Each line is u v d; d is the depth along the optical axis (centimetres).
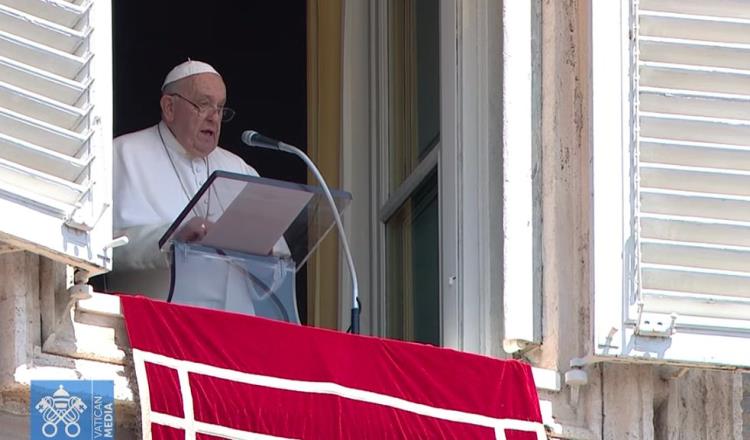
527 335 2653
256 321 2441
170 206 3048
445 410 2500
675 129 2606
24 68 2344
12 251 2341
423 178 3003
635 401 2609
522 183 2703
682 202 2583
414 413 2483
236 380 2400
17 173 2308
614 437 2598
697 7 2647
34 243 2291
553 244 2659
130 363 2388
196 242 2573
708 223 2575
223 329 2420
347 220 3281
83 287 2352
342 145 3338
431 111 3014
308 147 3441
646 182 2586
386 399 2475
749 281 2566
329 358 2461
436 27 3012
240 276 2592
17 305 2330
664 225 2572
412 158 3105
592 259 2556
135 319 2381
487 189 2744
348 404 2452
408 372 2503
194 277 2564
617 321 2538
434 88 3003
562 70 2716
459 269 2739
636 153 2584
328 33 3409
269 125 3944
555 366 2619
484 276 2716
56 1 2383
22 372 2316
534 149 2719
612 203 2572
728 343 2547
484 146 2761
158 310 2397
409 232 3086
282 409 2412
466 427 2502
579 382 2592
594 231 2559
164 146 3103
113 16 3997
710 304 2552
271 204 2552
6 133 2323
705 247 2567
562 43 2722
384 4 3309
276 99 3953
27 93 2339
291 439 2406
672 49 2627
